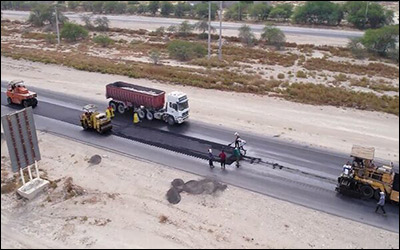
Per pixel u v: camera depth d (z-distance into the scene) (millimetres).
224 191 22844
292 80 47406
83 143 29000
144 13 112188
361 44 66750
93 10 117625
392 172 22391
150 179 24047
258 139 30234
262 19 99938
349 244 18641
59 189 22891
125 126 32312
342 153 28250
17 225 19797
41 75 47406
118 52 63219
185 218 20250
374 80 49094
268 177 24625
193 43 63594
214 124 33000
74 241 18516
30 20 93625
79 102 38094
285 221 20250
